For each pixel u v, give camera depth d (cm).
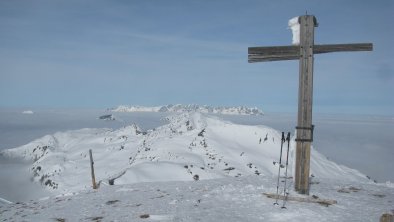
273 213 1278
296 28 1452
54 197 1925
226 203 1427
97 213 1426
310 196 1421
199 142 16538
